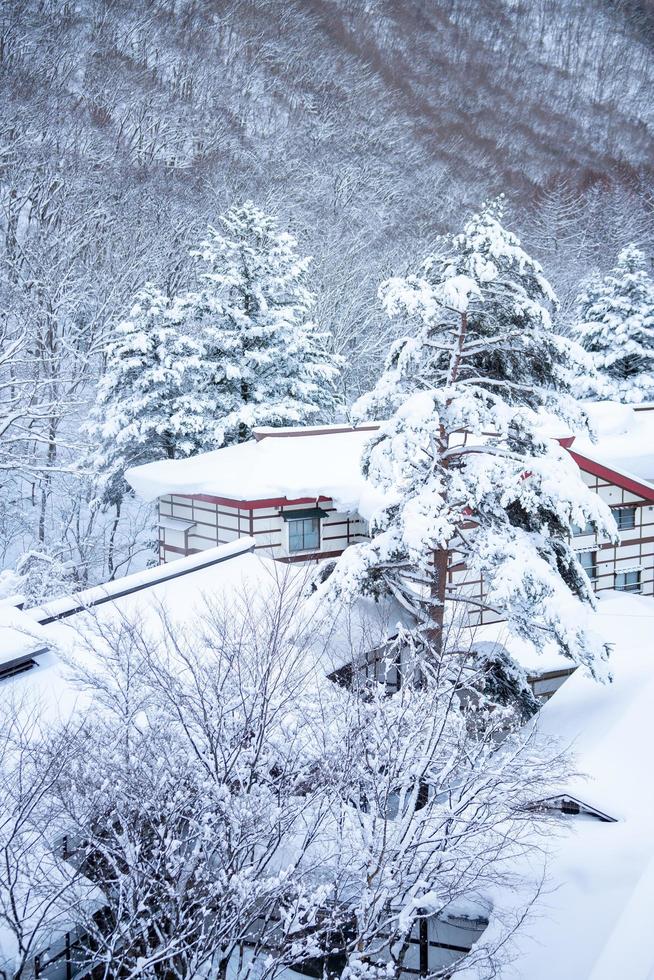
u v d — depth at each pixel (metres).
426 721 9.31
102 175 48.47
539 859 10.17
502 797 8.99
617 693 14.56
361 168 67.31
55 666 11.54
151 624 13.15
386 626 14.39
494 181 86.19
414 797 8.87
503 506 13.46
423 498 13.45
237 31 84.88
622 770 11.49
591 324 44.25
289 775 8.60
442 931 10.70
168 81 72.56
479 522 14.85
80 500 33.12
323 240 50.53
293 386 33.72
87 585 31.20
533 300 14.38
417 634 12.77
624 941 7.62
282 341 34.16
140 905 7.18
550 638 13.88
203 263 45.34
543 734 13.30
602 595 24.39
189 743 8.91
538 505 14.20
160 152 57.84
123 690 8.73
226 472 24.30
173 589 15.35
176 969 7.88
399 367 14.37
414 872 8.62
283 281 34.16
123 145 55.34
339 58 95.56
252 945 9.17
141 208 47.84
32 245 37.81
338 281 47.03
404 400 14.72
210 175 58.38
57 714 10.23
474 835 9.09
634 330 43.22
